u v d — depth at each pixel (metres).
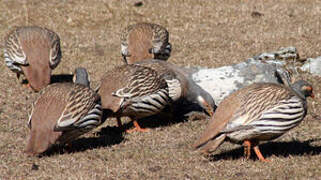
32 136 12.58
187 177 12.05
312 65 20.62
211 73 18.06
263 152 13.92
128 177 12.07
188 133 15.55
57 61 19.66
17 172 12.41
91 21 27.69
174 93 16.50
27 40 19.39
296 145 14.45
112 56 23.47
